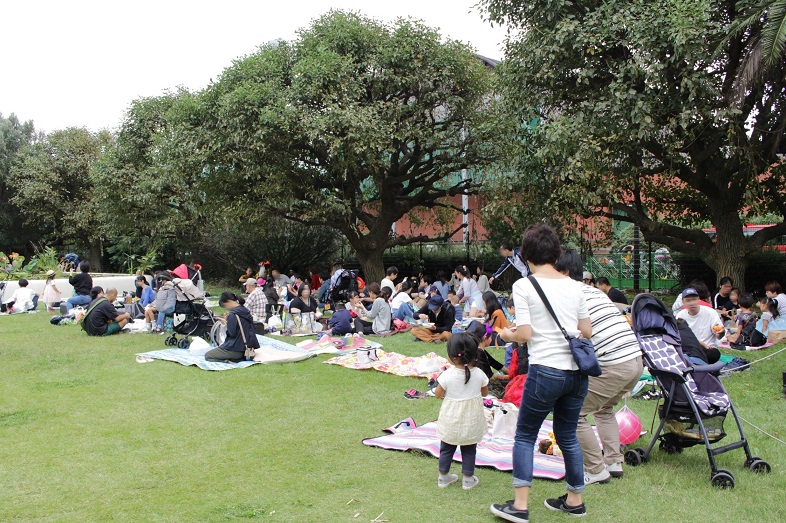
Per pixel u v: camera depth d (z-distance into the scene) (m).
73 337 12.04
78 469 5.10
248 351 9.34
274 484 4.77
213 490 4.66
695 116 11.52
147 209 22.92
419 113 17.02
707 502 4.38
